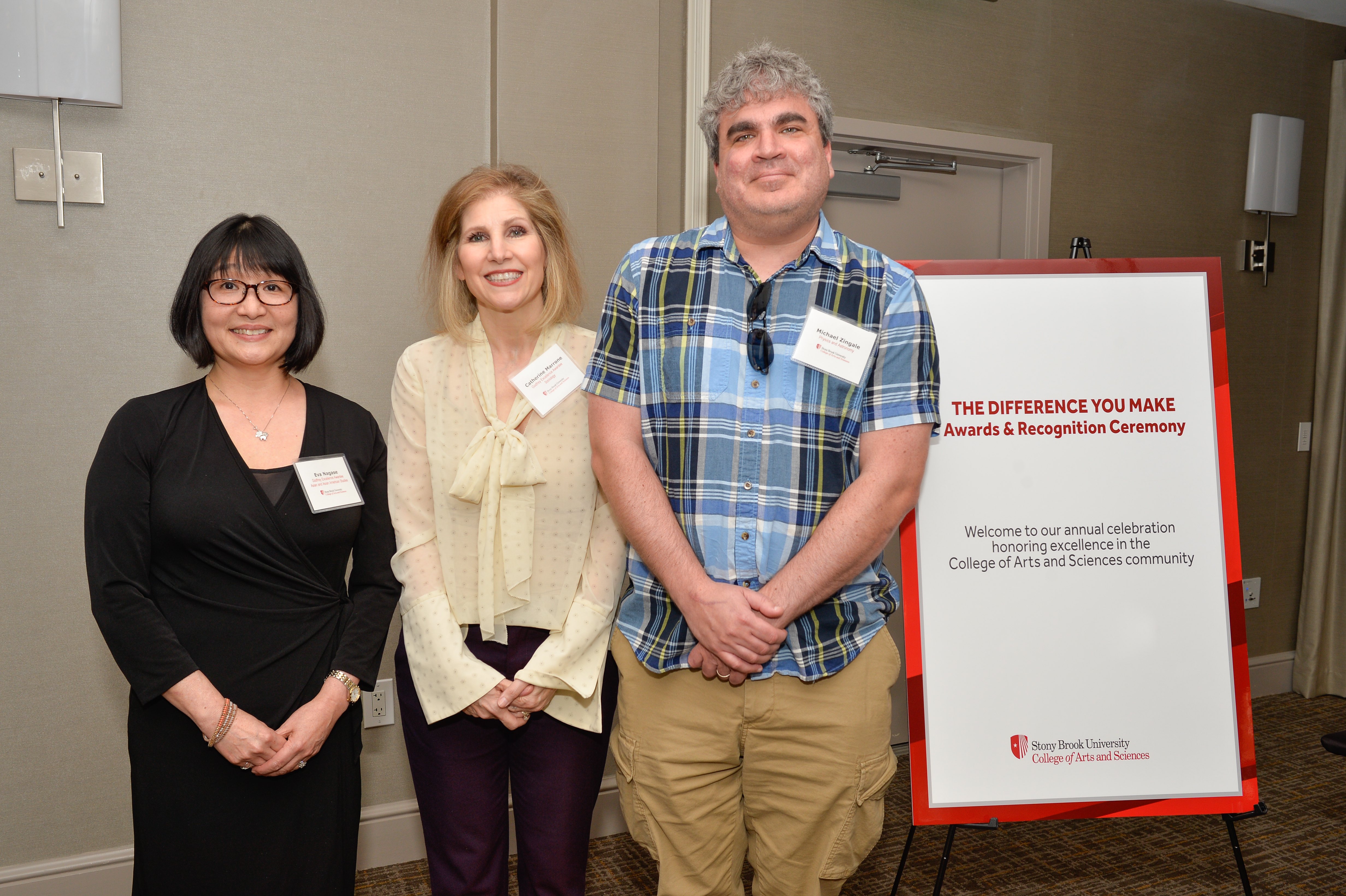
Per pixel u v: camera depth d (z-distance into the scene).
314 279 2.21
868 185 2.95
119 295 2.06
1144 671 1.90
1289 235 3.63
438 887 1.54
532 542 1.53
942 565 1.90
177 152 2.07
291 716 1.38
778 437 1.46
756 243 1.50
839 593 1.50
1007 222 3.22
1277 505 3.70
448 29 2.27
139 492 1.33
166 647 1.30
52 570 2.06
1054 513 1.92
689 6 2.49
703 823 1.55
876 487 1.43
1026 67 3.07
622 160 2.43
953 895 2.24
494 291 1.50
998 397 1.93
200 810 1.34
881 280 1.49
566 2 2.33
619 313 1.51
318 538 1.41
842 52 2.79
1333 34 3.62
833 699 1.48
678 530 1.45
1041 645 1.90
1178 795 1.88
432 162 2.29
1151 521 1.94
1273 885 2.29
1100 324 1.96
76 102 1.97
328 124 2.19
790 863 1.55
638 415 1.51
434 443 1.55
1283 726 3.38
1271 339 3.63
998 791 1.87
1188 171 3.40
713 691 1.50
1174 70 3.33
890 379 1.46
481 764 1.53
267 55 2.12
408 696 1.55
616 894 2.23
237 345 1.38
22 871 2.06
